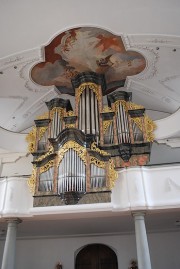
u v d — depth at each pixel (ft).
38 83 40.27
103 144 34.76
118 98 38.19
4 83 38.24
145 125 35.91
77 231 35.45
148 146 34.32
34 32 32.24
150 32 32.65
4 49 33.40
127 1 29.01
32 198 28.40
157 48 34.63
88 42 34.71
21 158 45.70
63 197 27.30
